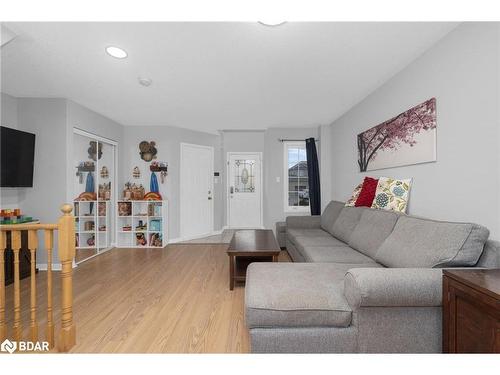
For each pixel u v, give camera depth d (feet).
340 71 8.93
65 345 5.67
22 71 9.05
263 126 16.71
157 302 8.00
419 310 4.66
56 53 7.95
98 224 13.89
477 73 5.78
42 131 11.25
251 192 21.06
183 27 6.66
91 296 8.46
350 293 4.69
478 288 3.62
